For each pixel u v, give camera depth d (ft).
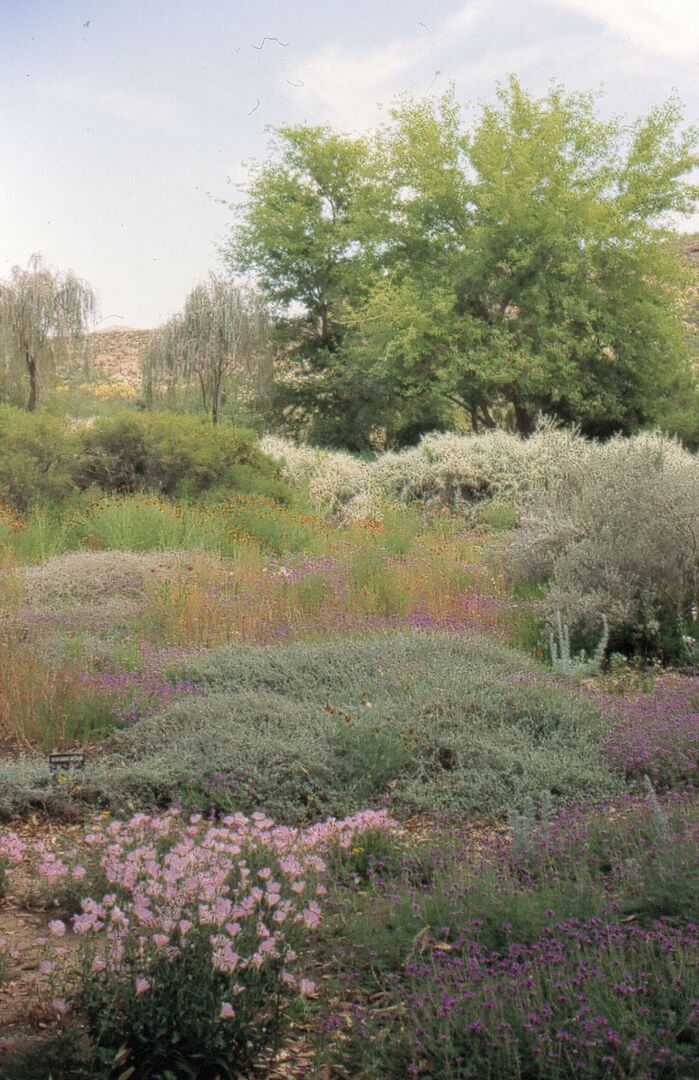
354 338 104.27
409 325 90.07
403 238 99.14
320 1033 11.04
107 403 124.06
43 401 79.10
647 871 13.69
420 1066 10.03
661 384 92.22
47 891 14.28
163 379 97.45
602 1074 9.68
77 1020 10.55
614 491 34.37
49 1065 9.86
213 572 36.94
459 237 96.48
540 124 92.17
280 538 46.80
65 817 17.65
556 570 33.35
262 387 99.09
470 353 87.25
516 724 21.38
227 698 22.63
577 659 28.76
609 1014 10.31
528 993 10.85
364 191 105.19
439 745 20.11
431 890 14.06
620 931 11.99
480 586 37.40
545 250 88.53
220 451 57.47
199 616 31.63
